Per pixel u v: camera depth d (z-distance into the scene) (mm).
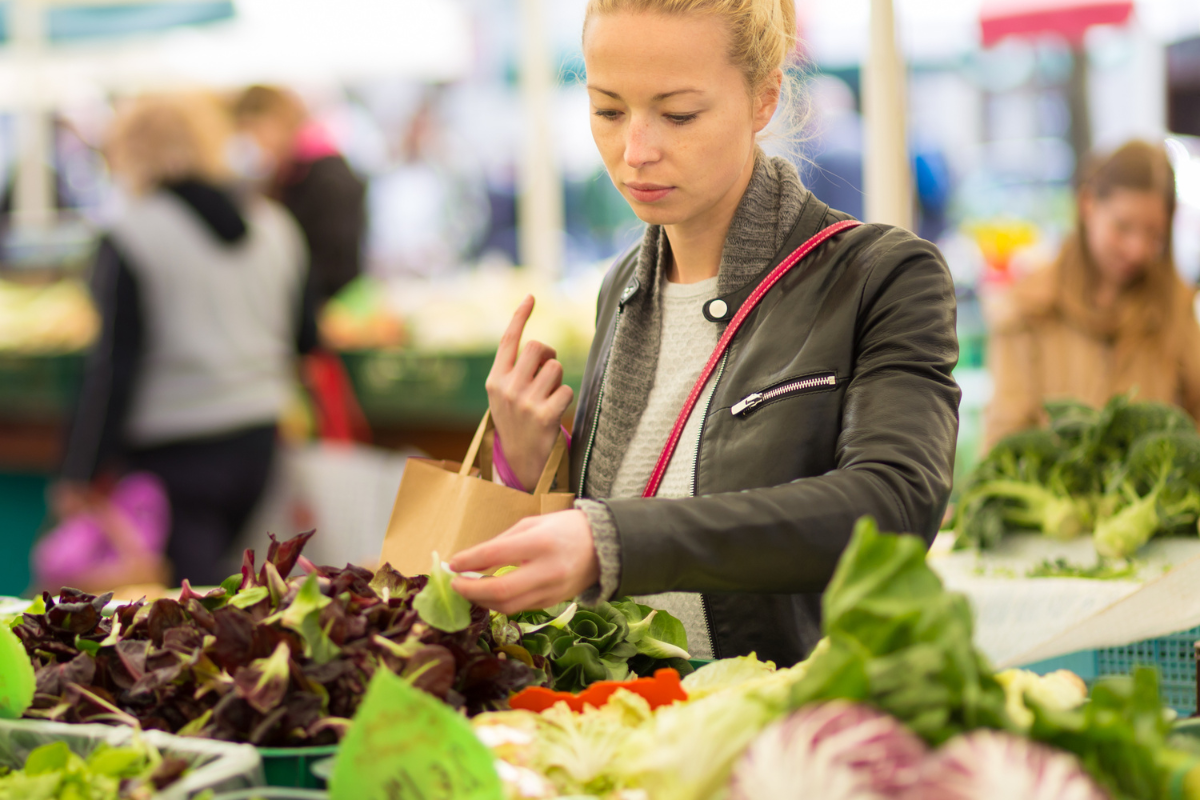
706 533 1000
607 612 1171
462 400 3967
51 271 5328
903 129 2674
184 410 3268
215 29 5711
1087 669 1809
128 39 5879
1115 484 2012
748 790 607
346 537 3129
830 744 602
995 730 631
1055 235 5793
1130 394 2115
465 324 4273
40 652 1033
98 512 3229
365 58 5664
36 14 5992
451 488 1336
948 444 1162
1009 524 2090
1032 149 7168
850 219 1404
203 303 3258
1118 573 1877
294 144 4707
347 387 4082
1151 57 6551
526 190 5035
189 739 818
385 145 8164
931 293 1264
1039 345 2963
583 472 1485
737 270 1384
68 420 3260
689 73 1227
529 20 4879
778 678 924
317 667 888
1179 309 2867
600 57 1247
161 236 3207
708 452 1339
